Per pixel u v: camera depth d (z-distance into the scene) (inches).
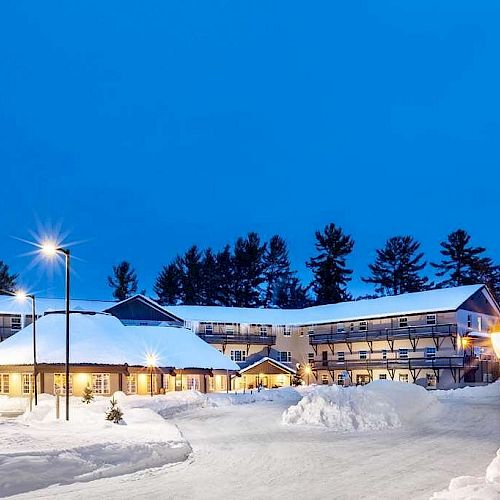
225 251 4635.8
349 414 1136.8
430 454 770.2
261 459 755.4
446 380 2662.4
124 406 1632.6
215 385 2477.9
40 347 2047.2
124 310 2851.9
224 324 3110.2
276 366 2925.7
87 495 543.2
